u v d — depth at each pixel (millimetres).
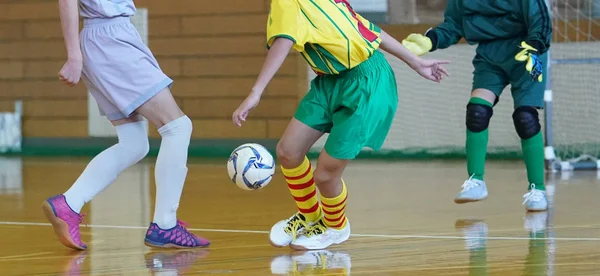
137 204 14453
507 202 14188
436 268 8273
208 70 27516
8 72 29578
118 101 9445
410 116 25266
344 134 8977
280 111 26609
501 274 7887
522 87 13336
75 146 28750
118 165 9820
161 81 9555
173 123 9594
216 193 16047
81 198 9672
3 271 8430
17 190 16953
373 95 9062
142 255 9312
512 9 12898
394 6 25078
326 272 8148
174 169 9633
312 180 9523
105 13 9414
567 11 23703
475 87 13594
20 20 29391
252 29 27094
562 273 7879
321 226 9711
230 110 27312
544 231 10734
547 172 19984
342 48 8898
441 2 24672
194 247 9789
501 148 24312
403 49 9523
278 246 9625
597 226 11133
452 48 24828
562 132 23953
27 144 29281
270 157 9445
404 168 21562
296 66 26328
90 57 9461
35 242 10367
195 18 27672
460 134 24891
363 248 9617
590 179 18094
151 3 28094
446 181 17984
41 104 29156
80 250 9711
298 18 8781
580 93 23766
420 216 12484
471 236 10422
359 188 16750
